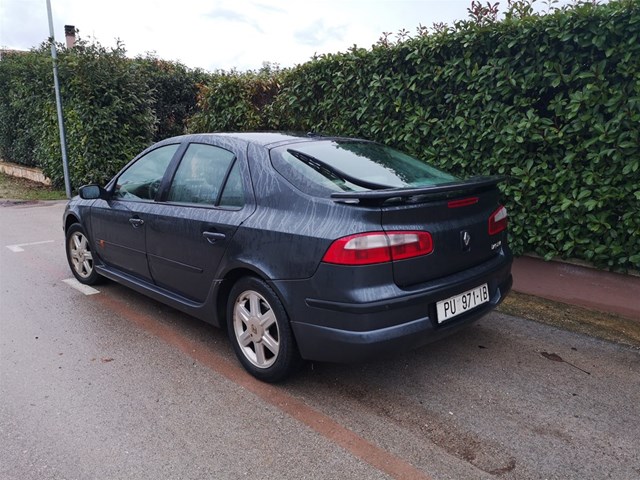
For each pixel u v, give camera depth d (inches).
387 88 215.2
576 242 172.9
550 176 175.2
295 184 121.6
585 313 173.2
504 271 135.4
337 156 135.0
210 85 314.7
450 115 198.4
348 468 97.2
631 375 132.0
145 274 167.6
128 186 177.0
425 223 113.2
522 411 116.0
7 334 159.8
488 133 186.9
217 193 139.4
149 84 533.0
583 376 131.8
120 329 163.9
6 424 111.7
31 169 542.9
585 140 165.3
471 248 123.4
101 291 201.3
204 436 107.3
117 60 445.4
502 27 176.1
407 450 102.4
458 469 96.7
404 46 204.5
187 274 146.9
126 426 110.7
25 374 134.0
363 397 122.4
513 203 187.6
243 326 133.7
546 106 178.4
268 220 121.5
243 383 129.5
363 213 106.8
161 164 163.5
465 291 121.8
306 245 112.0
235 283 132.9
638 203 157.9
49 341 154.8
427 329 112.8
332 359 113.5
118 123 445.7
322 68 240.4
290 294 116.2
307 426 110.8
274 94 287.1
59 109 429.1
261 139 140.8
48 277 220.5
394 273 108.1
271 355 126.8
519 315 172.7
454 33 190.2
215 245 133.8
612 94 156.9
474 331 160.2
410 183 128.5
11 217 367.9
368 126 225.6
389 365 138.5
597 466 97.3
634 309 167.5
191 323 169.2
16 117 546.6
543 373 133.5
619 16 150.6
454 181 130.7
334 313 109.0
